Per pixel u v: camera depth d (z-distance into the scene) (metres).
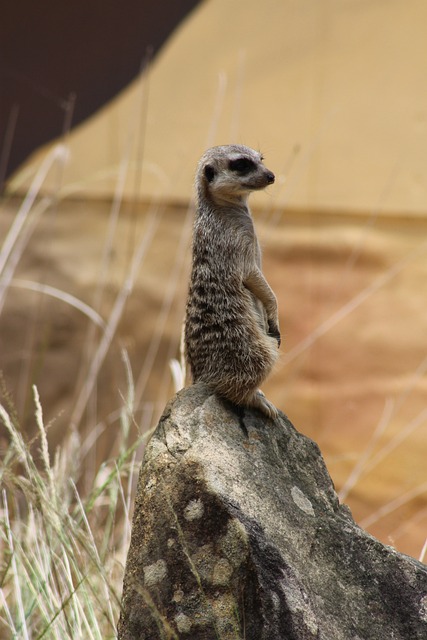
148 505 6.66
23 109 23.11
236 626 6.07
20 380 21.17
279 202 21.44
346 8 21.42
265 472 6.91
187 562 6.33
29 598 9.33
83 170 22.47
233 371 7.49
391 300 20.89
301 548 6.49
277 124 21.67
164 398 17.45
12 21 23.16
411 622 6.38
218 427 7.16
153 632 6.29
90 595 9.12
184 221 21.62
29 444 8.36
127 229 21.92
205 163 8.20
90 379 13.35
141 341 20.83
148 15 22.53
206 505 6.44
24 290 21.73
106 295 21.19
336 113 21.41
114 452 15.66
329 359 21.06
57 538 8.84
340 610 6.28
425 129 20.89
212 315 7.69
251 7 22.03
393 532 19.88
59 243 22.11
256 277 7.93
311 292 21.31
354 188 21.25
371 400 20.73
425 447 20.03
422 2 21.02
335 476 20.56
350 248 21.17
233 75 21.97
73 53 22.95
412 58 21.05
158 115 22.23
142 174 22.03
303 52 21.67
